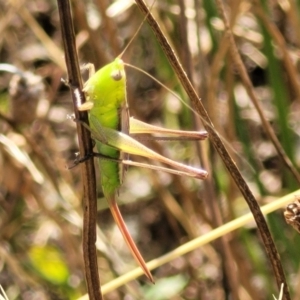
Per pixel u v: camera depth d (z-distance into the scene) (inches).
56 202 33.2
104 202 36.0
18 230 33.9
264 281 32.9
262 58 35.9
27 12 33.3
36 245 33.7
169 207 33.3
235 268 32.3
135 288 33.3
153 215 38.8
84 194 29.4
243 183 29.8
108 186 30.0
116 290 33.1
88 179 29.4
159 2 32.9
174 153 34.7
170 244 37.6
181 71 29.6
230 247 32.6
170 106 34.0
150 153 29.9
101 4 32.6
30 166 32.4
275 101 32.5
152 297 33.1
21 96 32.2
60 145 37.9
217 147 29.8
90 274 29.5
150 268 30.9
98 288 29.5
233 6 32.1
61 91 39.6
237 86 36.4
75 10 32.8
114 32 32.7
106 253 32.9
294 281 32.6
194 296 33.7
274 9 34.0
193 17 32.8
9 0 33.3
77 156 29.5
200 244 30.9
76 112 29.4
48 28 39.5
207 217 33.0
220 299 33.1
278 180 34.3
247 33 33.7
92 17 33.9
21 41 37.7
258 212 29.9
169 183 35.4
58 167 33.5
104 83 29.9
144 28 35.6
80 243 33.5
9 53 35.5
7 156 33.0
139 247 37.5
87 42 33.6
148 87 37.5
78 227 33.2
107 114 29.9
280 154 31.1
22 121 32.4
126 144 29.9
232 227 30.8
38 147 32.9
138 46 36.8
